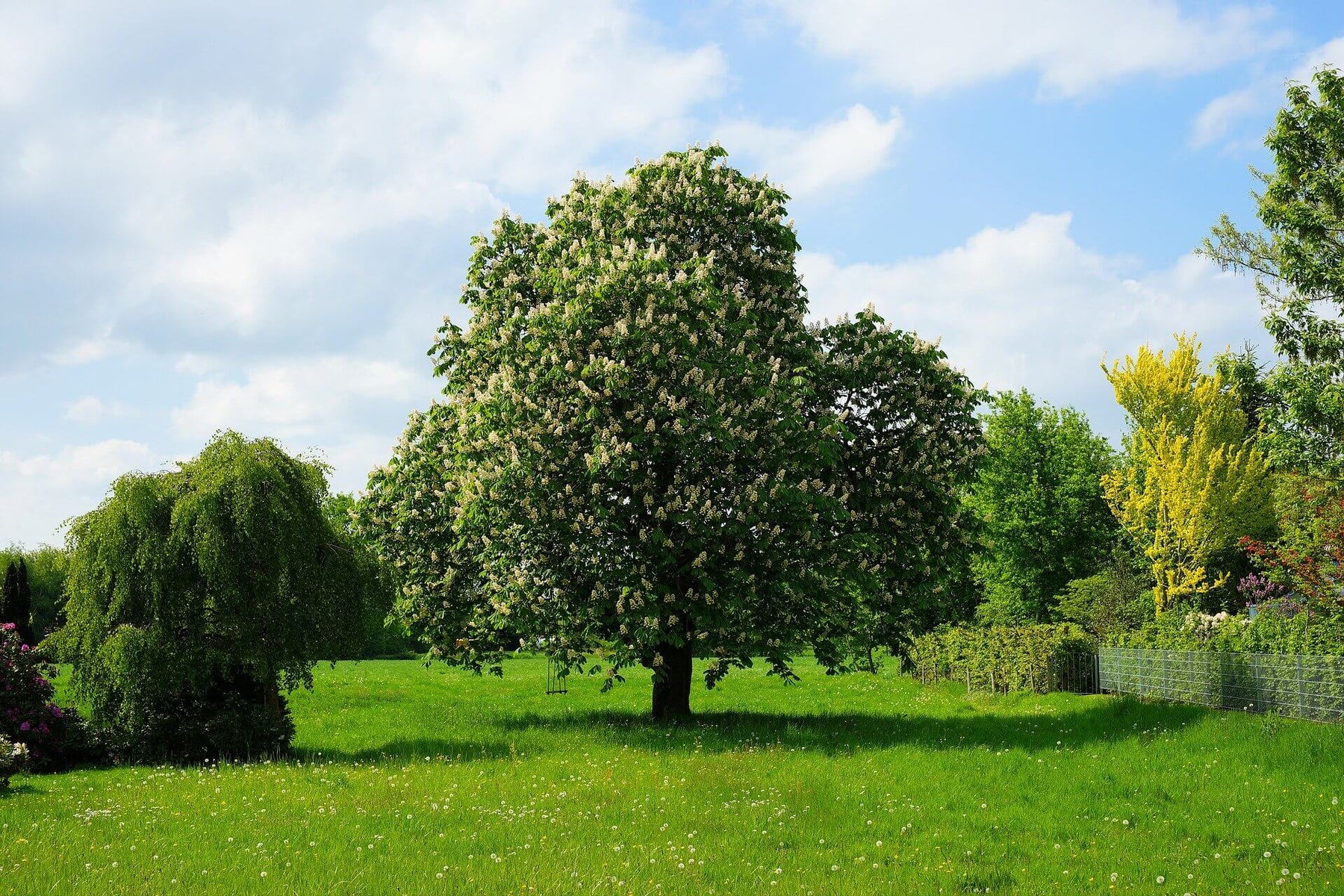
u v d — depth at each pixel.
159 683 17.17
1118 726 18.58
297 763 17.11
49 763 17.42
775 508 18.98
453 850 9.94
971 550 22.48
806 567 19.80
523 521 18.50
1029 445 48.38
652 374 18.53
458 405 20.94
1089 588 39.75
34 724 17.62
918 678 38.59
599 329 18.73
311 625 18.28
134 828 11.09
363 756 18.27
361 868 9.15
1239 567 39.22
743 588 19.38
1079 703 23.70
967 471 22.22
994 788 13.16
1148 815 11.50
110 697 17.47
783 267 21.64
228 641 17.98
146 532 17.59
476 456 19.73
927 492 21.44
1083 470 47.53
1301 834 10.30
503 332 19.64
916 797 12.66
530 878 8.73
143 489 17.88
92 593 17.69
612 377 17.89
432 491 22.12
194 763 17.75
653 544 18.91
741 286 21.83
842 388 21.78
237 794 13.34
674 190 21.36
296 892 8.30
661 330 18.19
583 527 18.59
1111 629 34.38
